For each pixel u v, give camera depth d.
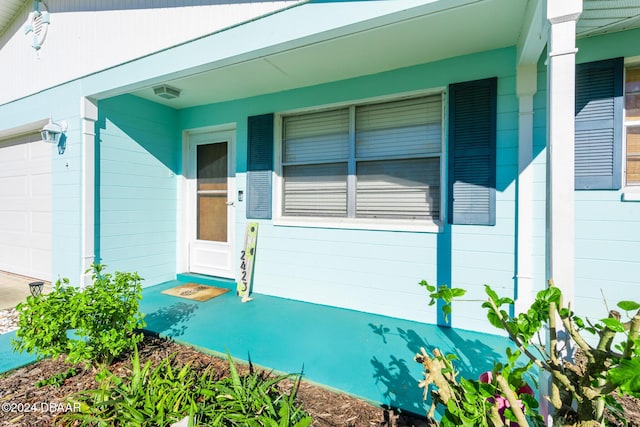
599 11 2.04
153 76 3.04
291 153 3.86
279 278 3.84
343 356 2.41
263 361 2.34
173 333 2.80
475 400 1.15
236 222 4.15
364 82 3.30
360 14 2.07
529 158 2.62
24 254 4.75
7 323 3.07
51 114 3.93
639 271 2.38
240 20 2.52
